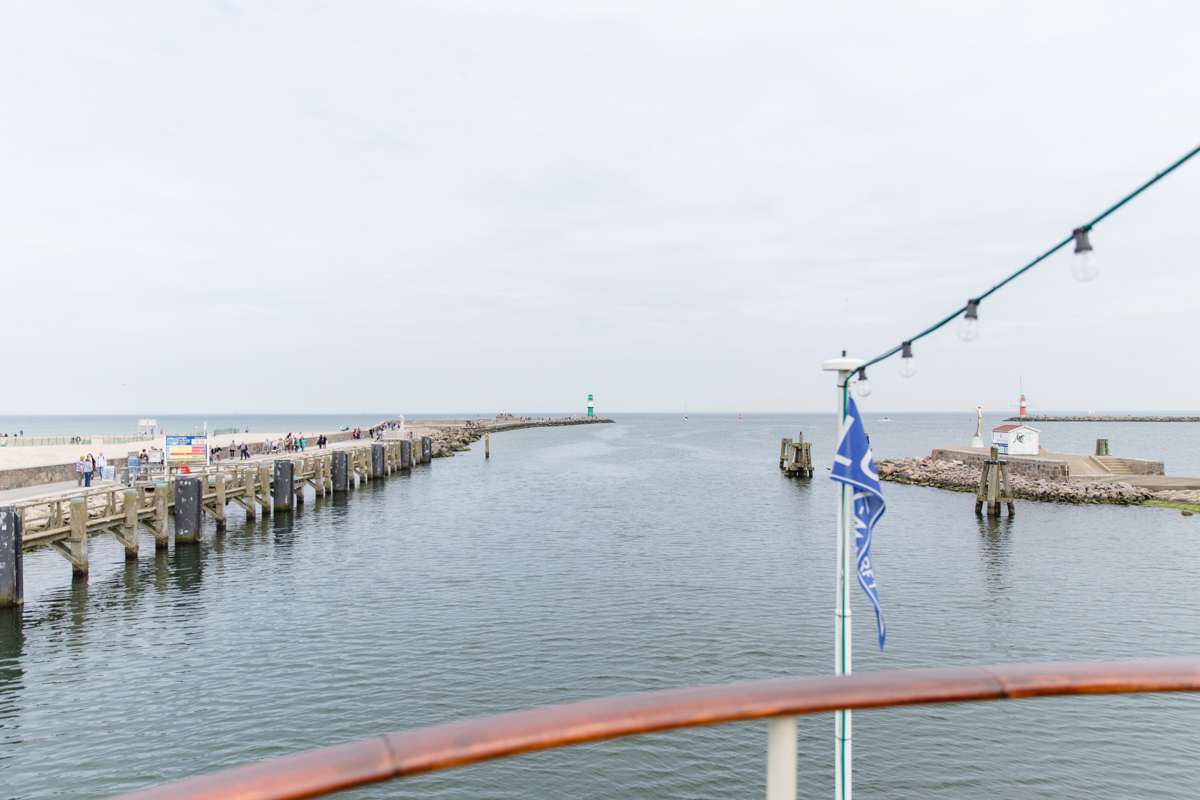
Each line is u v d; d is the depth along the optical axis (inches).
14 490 1299.2
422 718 590.6
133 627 805.2
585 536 1339.8
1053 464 2020.2
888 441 5344.5
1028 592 944.9
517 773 517.0
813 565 1092.5
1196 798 486.0
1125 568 1080.2
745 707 87.8
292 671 679.7
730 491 2092.8
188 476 1213.7
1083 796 487.8
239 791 69.5
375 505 1768.0
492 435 5861.2
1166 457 3503.9
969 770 518.3
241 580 1006.4
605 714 84.2
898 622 820.6
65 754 538.6
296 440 2930.6
